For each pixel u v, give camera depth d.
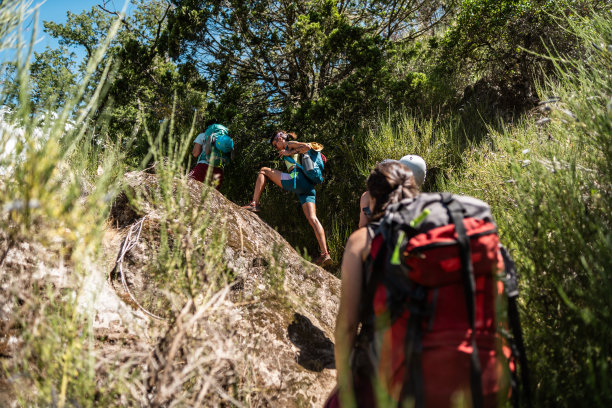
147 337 1.98
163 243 1.92
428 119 7.98
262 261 2.97
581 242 1.81
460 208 1.51
